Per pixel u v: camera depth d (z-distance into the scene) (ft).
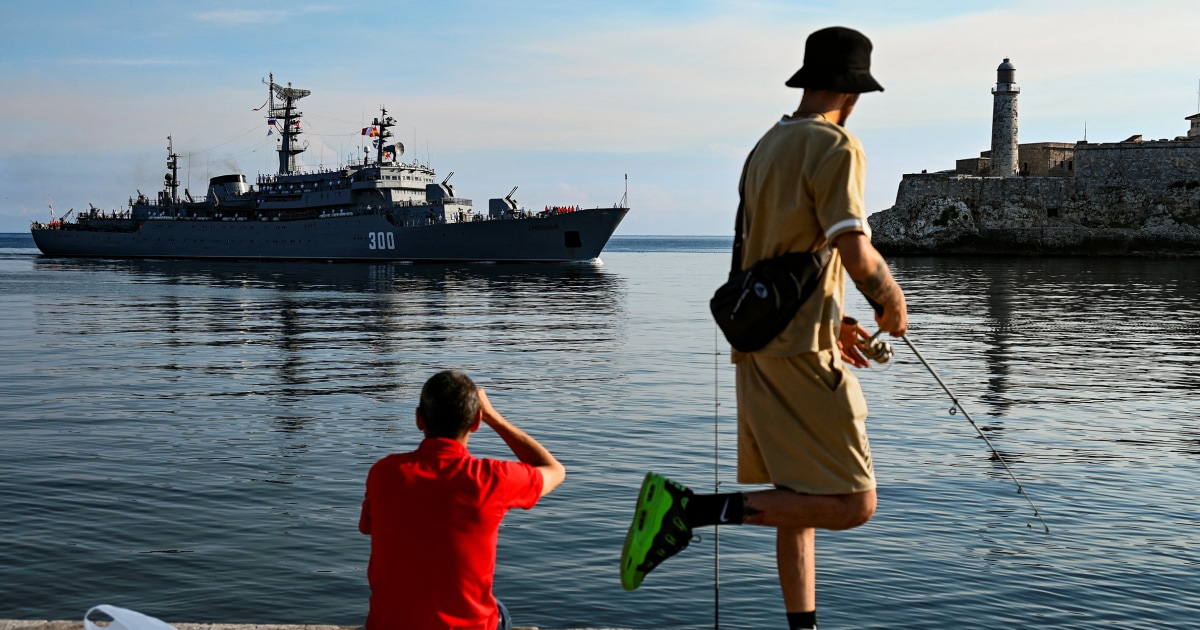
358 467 50.60
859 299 172.76
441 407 12.14
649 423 63.00
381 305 176.96
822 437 10.66
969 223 368.07
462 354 105.09
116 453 53.62
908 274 264.52
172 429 61.05
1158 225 344.28
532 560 35.22
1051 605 31.27
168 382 83.10
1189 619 30.25
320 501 43.75
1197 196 342.64
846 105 11.11
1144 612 30.81
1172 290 204.54
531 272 297.74
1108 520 40.75
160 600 31.86
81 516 41.06
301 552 36.50
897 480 47.24
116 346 111.24
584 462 51.11
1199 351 106.52
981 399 73.51
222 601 31.86
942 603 31.37
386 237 324.80
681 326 140.46
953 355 102.32
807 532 11.87
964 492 45.09
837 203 9.89
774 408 10.77
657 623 29.89
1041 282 231.09
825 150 10.07
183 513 41.65
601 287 237.66
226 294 202.69
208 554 36.22
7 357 100.42
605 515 40.81
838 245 9.87
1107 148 356.79
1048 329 130.62
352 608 31.42
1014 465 50.72
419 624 11.69
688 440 57.26
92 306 172.24
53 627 14.56
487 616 12.01
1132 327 133.39
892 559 35.58
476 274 284.41
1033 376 86.63
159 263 349.61
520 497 12.26
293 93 372.58
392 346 112.88
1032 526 39.70
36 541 37.55
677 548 10.68
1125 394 76.59
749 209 11.05
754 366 10.98
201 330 131.34
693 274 319.27
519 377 86.53
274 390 78.64
